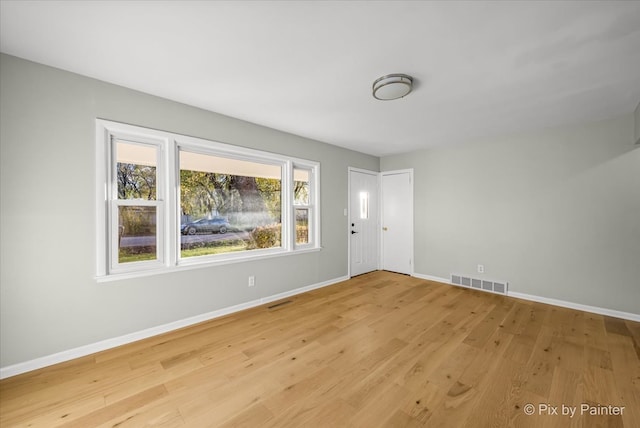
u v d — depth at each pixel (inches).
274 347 92.8
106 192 91.4
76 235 85.5
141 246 100.0
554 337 99.6
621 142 119.0
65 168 83.8
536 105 109.0
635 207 116.2
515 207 147.3
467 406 64.8
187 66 81.4
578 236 129.2
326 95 100.7
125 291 95.0
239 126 125.3
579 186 129.0
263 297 135.6
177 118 106.3
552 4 55.7
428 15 59.3
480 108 112.0
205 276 115.0
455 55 75.0
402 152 195.0
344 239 181.0
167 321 104.6
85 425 59.4
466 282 164.2
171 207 105.3
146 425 59.4
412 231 191.5
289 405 65.4
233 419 61.1
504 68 81.5
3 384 72.6
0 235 74.8
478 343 95.3
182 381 74.5
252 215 135.3
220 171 123.6
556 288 134.8
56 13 58.6
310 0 54.7
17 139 76.8
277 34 66.4
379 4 55.9
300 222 156.6
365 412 63.0
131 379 75.3
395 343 95.4
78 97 85.7
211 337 100.0
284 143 144.7
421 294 151.1
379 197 208.7
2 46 71.4
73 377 75.9
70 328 84.8
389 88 88.1
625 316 117.3
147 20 61.2
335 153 174.9
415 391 70.2
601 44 69.2
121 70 83.7
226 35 66.8
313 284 160.7
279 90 96.7
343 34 66.3
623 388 70.9
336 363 83.0
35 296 79.4
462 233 167.3
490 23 61.9
